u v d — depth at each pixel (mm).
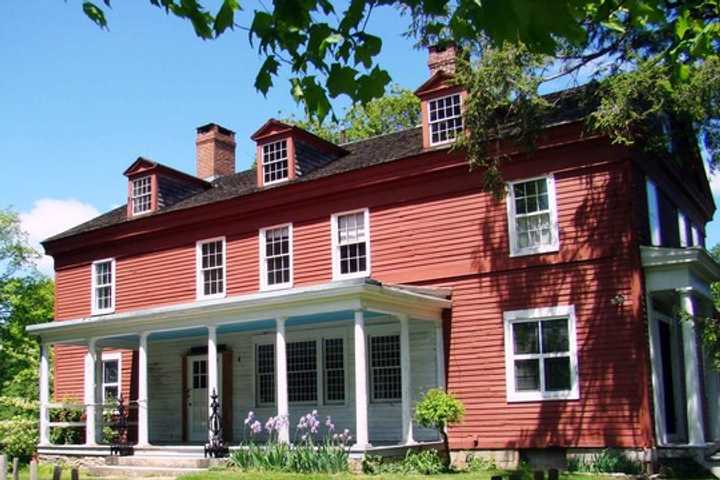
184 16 5258
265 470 15734
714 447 16969
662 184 19469
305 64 4961
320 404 20766
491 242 18172
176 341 24156
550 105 16047
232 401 22438
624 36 14656
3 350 41750
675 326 18484
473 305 18234
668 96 14469
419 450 17078
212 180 28484
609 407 16047
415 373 19109
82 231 26438
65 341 22266
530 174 17812
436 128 19547
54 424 21641
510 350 17547
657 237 17969
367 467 15344
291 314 17297
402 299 17156
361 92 4805
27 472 18500
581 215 17047
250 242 22516
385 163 19672
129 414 24797
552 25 3072
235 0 4855
